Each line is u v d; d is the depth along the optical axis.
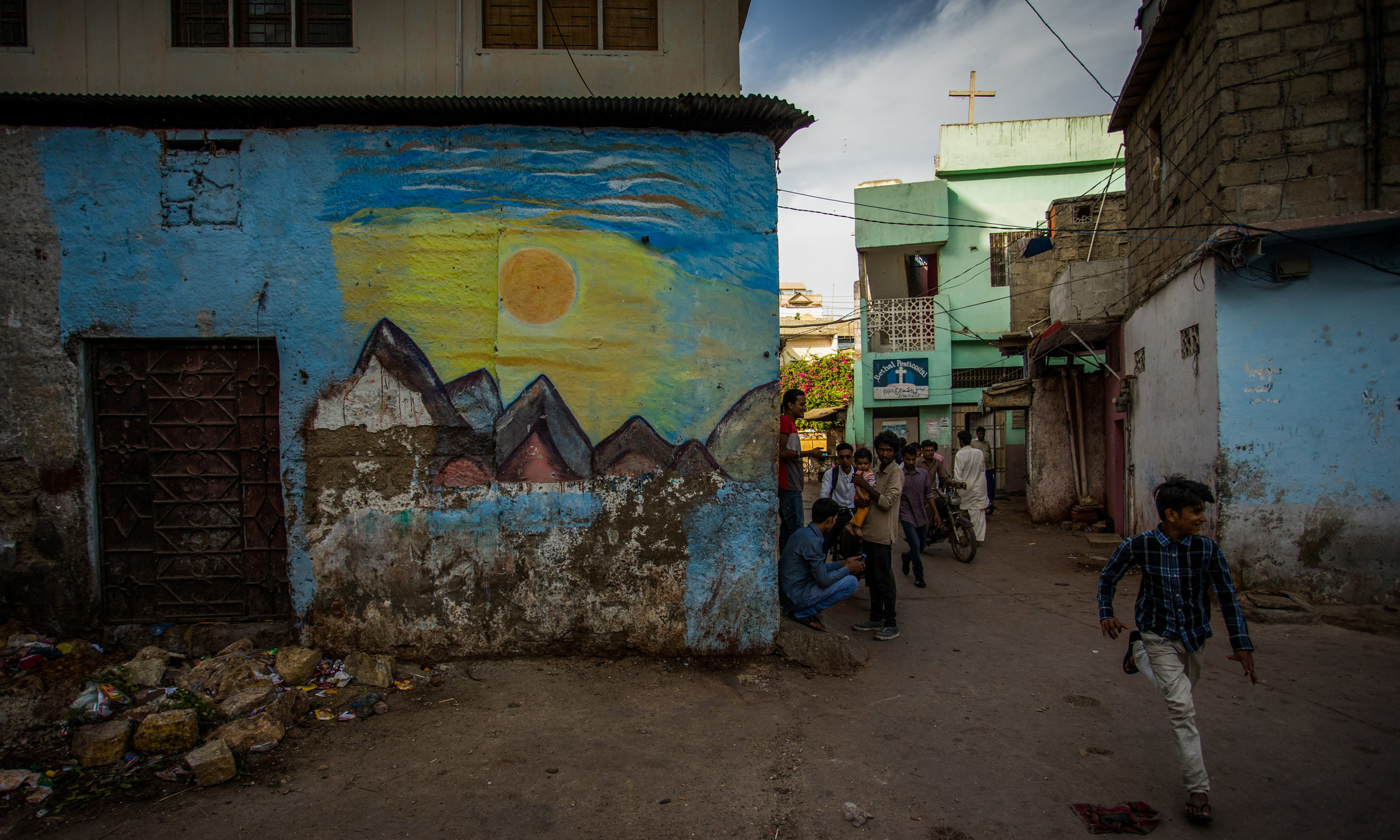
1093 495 12.59
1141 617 3.35
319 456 4.72
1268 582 6.60
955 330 18.78
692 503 4.90
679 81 5.22
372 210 4.77
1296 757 3.64
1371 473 6.40
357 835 3.02
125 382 4.73
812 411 24.14
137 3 4.97
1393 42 6.52
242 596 4.79
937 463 10.34
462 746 3.80
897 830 3.05
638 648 4.91
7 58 4.93
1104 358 12.17
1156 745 3.82
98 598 4.67
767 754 3.74
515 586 4.81
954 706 4.38
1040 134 18.84
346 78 5.05
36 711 3.73
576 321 4.86
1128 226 10.29
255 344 4.77
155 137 4.68
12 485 4.61
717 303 4.95
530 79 5.14
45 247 4.63
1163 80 8.59
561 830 3.05
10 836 3.00
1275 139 6.74
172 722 3.62
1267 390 6.62
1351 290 6.46
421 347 4.77
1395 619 5.97
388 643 4.74
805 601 5.38
